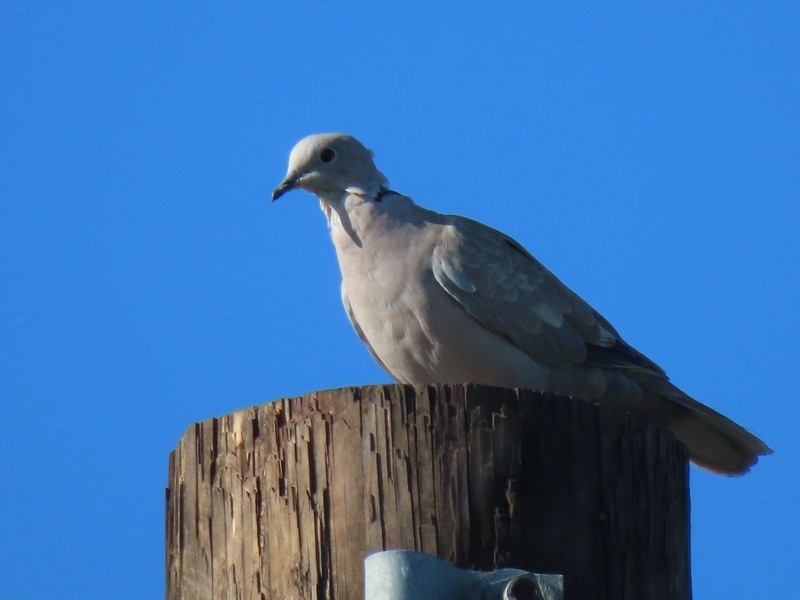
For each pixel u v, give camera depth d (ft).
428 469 26.53
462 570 24.45
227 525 28.17
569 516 26.84
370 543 26.17
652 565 27.50
